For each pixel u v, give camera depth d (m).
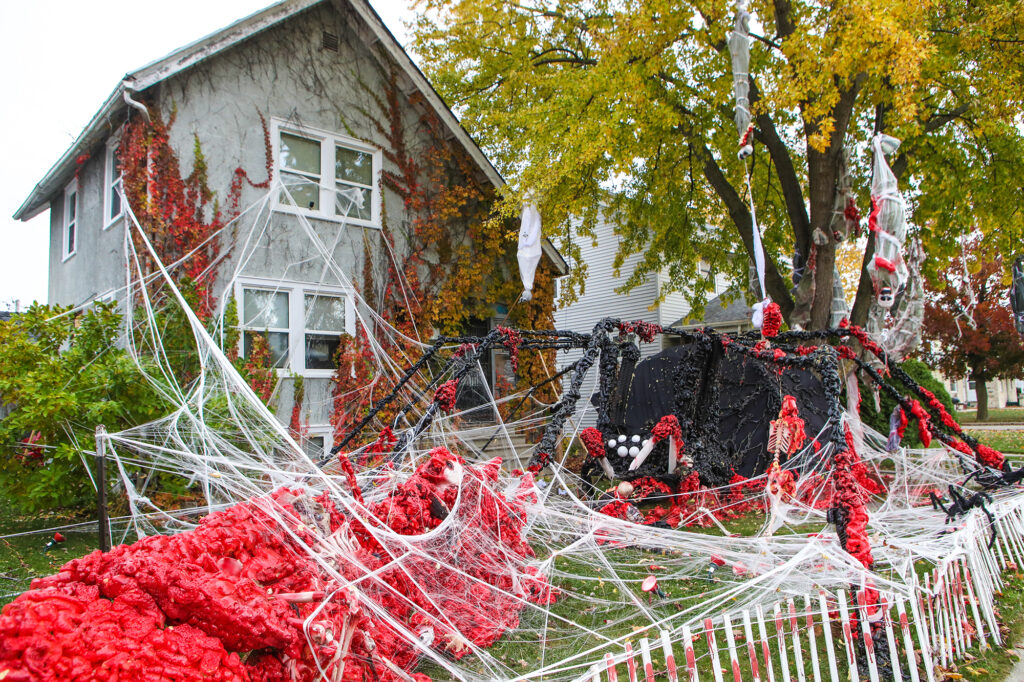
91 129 10.74
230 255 10.45
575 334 8.25
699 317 17.86
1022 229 13.19
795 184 12.35
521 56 14.91
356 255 12.01
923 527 6.14
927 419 6.50
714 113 13.57
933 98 12.66
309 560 3.21
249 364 9.73
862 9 9.02
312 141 11.84
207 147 10.43
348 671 3.11
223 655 2.57
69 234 13.61
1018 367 25.72
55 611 2.28
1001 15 10.38
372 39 12.37
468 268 13.30
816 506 7.96
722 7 10.73
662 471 7.64
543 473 10.54
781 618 3.41
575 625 4.54
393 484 5.55
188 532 2.83
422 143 13.13
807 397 9.24
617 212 16.77
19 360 7.36
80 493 7.84
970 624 4.47
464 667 3.84
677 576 5.46
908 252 12.48
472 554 4.58
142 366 7.84
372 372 11.44
